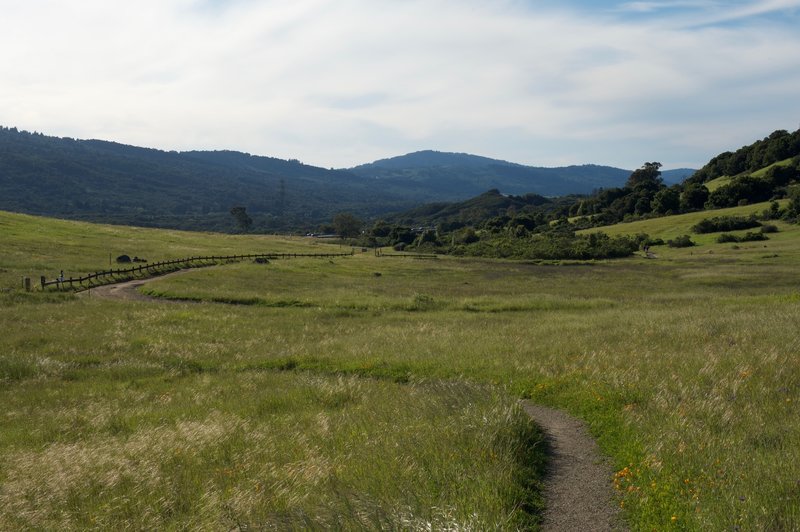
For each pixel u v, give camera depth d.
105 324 29.72
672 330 21.27
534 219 180.88
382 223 171.25
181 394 17.70
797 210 113.81
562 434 11.18
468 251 114.88
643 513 7.11
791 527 6.12
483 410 11.40
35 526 8.41
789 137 170.88
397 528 6.65
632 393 12.69
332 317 33.88
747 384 12.28
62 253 62.72
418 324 30.08
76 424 14.60
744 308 28.55
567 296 44.19
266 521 7.53
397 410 13.08
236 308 37.09
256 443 11.55
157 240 92.19
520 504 7.59
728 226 114.25
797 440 8.59
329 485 8.55
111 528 8.04
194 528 7.76
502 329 26.16
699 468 7.93
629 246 105.38
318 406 15.03
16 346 24.66
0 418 15.68
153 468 10.23
